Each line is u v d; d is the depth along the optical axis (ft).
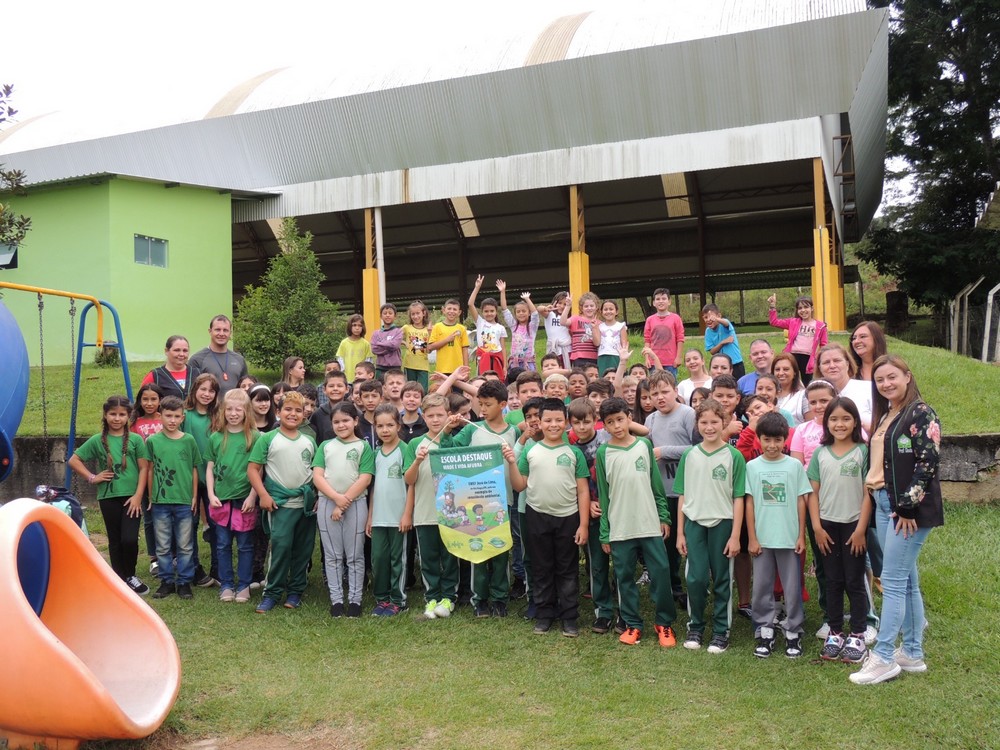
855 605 16.05
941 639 16.67
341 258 97.96
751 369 39.93
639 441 17.97
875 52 54.39
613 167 58.75
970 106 88.89
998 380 34.04
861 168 76.13
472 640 17.58
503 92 59.62
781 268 87.25
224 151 67.77
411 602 20.30
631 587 17.52
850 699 14.34
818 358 19.43
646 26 58.29
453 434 19.98
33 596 14.61
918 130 90.89
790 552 16.39
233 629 18.39
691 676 15.49
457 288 99.04
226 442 20.85
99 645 14.38
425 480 19.67
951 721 13.53
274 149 66.59
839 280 79.25
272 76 73.92
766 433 16.75
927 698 14.28
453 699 14.71
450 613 19.22
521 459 18.80
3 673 12.21
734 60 54.13
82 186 57.88
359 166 65.10
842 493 16.26
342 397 22.68
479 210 84.02
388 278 98.89
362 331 31.22
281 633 18.13
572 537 18.13
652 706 14.28
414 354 30.37
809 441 17.87
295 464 20.02
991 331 62.23
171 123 69.05
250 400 21.36
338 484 19.58
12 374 17.72
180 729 13.79
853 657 15.80
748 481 16.97
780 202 79.00
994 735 13.14
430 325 31.19
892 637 14.99
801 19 52.16
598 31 60.18
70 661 12.10
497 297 98.53
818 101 53.83
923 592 18.71
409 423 21.85
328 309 54.34
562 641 17.46
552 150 60.23
